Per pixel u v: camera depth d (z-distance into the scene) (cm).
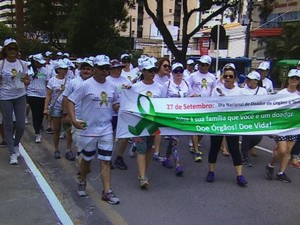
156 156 803
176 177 695
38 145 911
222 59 2819
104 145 549
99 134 543
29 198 562
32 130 1092
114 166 746
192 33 2177
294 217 526
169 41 2173
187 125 644
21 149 849
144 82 661
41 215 504
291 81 682
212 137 665
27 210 518
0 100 714
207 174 715
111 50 3084
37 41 3803
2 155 787
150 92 655
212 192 620
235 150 656
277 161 771
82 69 647
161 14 2139
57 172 705
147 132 624
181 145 950
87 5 2934
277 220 515
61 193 596
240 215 529
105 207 545
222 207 557
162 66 779
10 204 538
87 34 3019
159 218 514
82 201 565
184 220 509
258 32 4222
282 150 675
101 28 3019
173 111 636
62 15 3872
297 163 784
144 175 631
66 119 718
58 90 804
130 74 970
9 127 722
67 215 506
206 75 853
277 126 676
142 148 626
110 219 505
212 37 1456
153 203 566
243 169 759
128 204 560
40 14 3872
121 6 2955
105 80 547
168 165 753
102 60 532
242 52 4881
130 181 668
